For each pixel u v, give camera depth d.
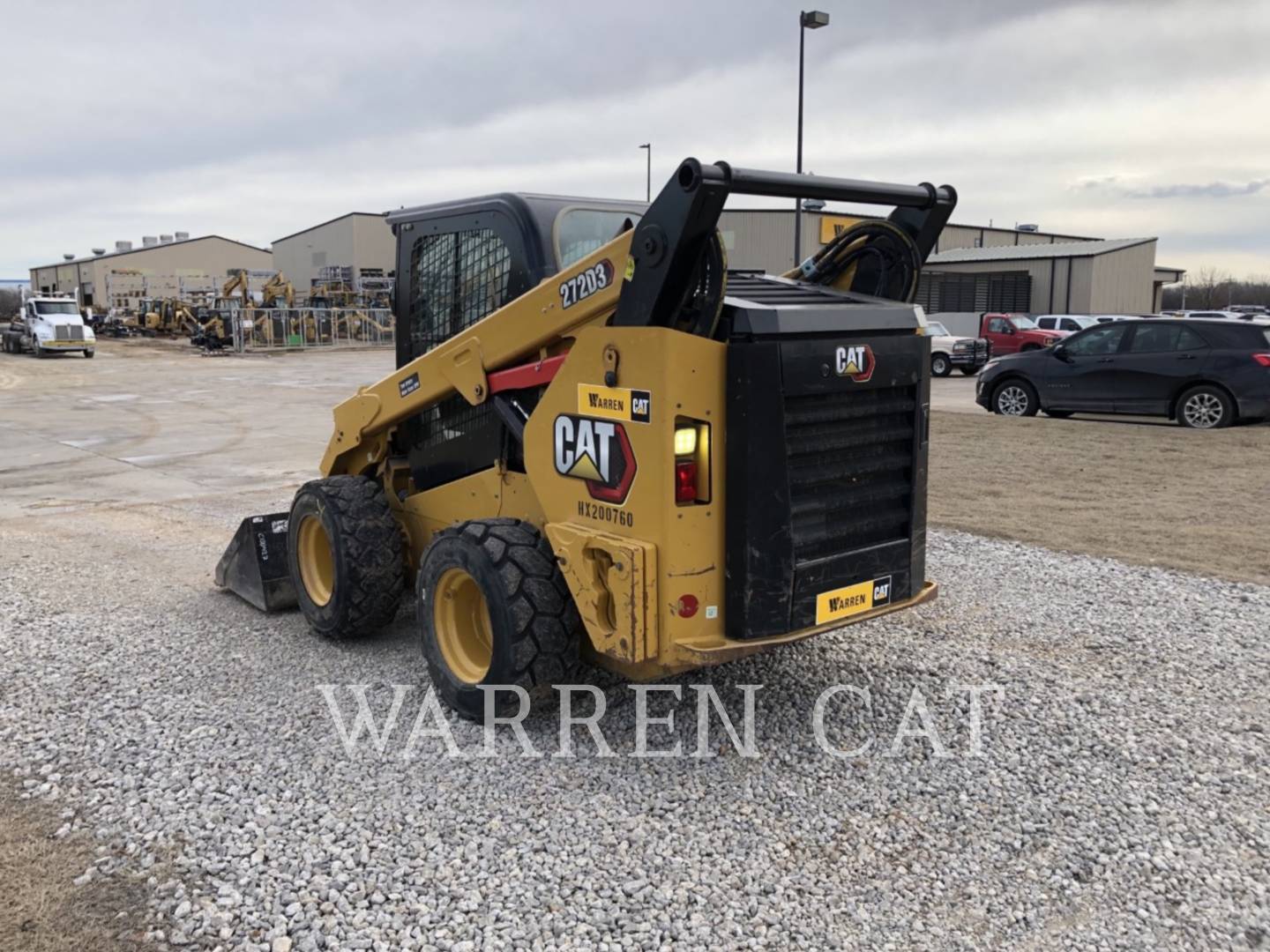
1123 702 4.71
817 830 3.60
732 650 3.73
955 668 5.12
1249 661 5.22
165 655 5.46
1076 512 8.93
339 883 3.27
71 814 3.75
